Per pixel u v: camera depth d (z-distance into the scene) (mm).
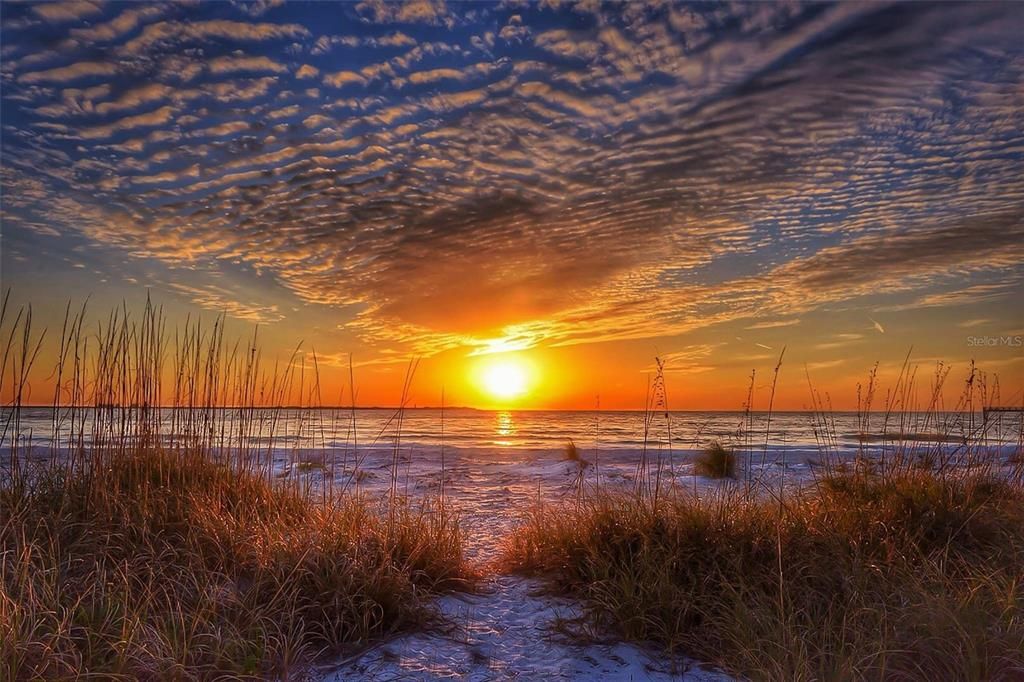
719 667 3377
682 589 3973
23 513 4445
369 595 3910
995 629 3145
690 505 5125
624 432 32219
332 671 3295
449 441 24594
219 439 6191
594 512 5203
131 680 2820
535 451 16781
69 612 3273
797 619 3645
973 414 6219
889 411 6250
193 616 3383
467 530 6500
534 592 4586
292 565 4031
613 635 3797
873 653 3100
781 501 4969
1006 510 4969
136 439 5688
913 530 4688
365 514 5309
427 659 3465
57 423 5434
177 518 4773
